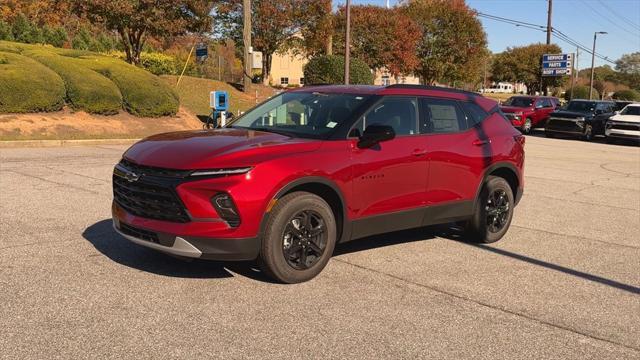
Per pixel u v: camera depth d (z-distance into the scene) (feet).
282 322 14.01
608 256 21.50
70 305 14.43
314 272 16.94
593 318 15.28
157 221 15.57
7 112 52.06
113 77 62.03
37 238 20.16
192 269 17.53
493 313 15.28
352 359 12.32
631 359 12.97
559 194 35.24
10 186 29.35
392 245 21.67
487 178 22.16
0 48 63.72
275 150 16.16
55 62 58.08
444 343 13.33
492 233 22.57
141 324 13.53
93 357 11.87
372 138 17.31
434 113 20.54
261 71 123.95
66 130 53.01
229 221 15.21
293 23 106.42
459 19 133.59
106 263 17.74
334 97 19.35
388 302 15.65
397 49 122.52
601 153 65.57
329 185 16.83
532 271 19.20
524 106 96.78
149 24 79.00
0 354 11.83
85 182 31.12
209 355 12.19
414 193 19.30
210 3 85.20
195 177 14.99
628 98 250.98
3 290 15.24
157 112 63.93
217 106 57.11
